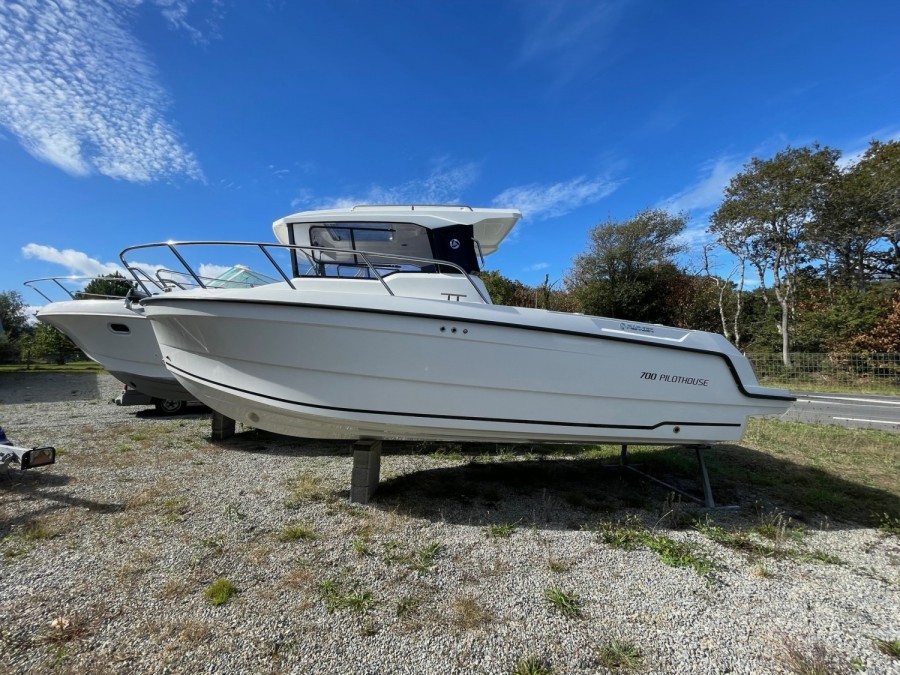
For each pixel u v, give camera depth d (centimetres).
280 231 407
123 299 657
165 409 737
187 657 173
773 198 2027
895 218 2016
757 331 2328
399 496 363
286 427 358
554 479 423
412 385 319
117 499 335
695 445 372
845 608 215
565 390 333
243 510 322
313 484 380
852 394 1359
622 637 191
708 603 218
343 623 197
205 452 486
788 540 293
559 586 231
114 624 191
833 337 1858
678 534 304
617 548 279
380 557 259
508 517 326
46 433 557
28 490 349
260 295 309
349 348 314
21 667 165
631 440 353
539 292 2547
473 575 241
